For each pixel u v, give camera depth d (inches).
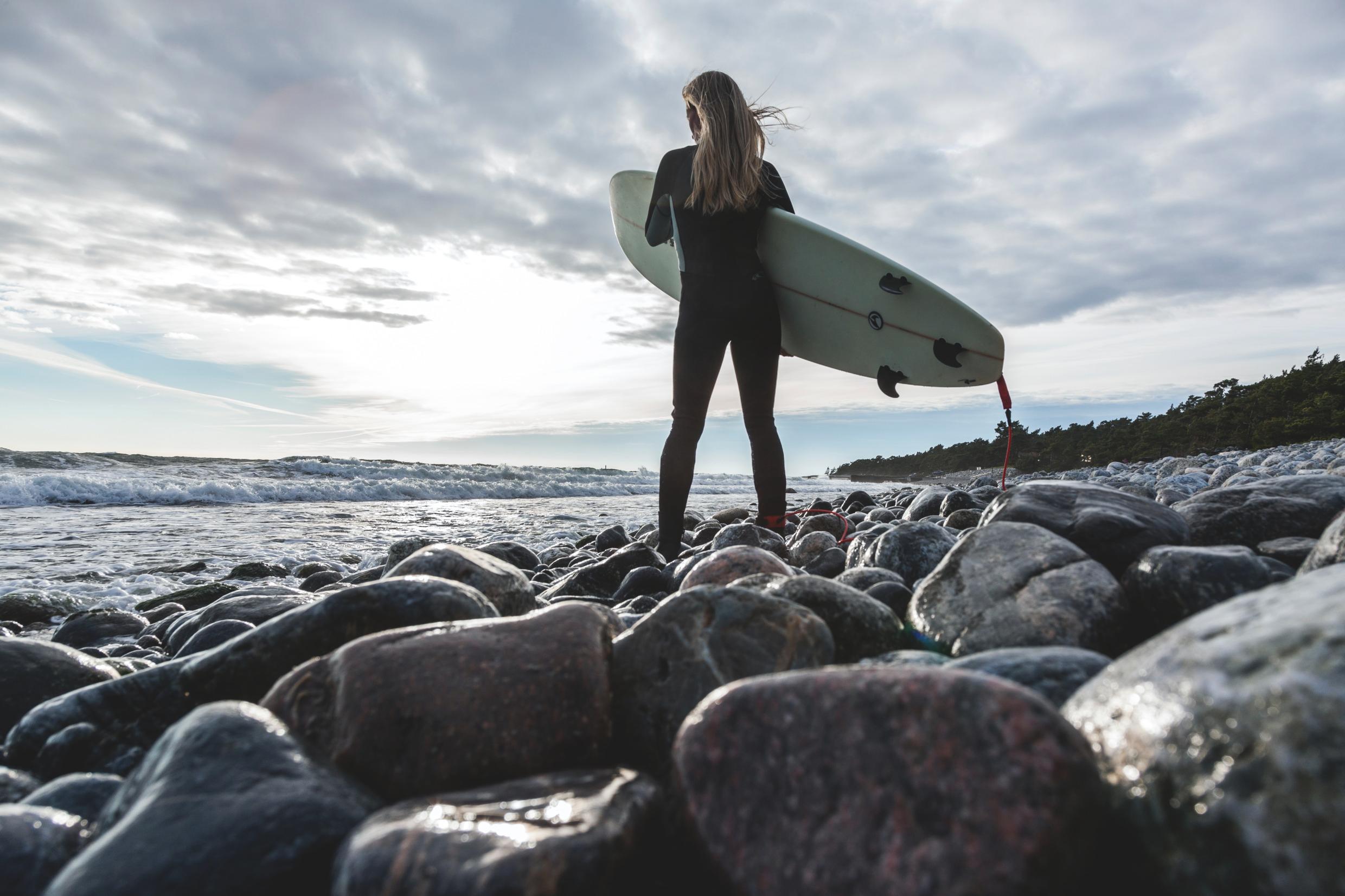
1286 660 33.5
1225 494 96.3
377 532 365.4
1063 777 32.7
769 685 40.3
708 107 134.8
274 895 37.6
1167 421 1239.5
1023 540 76.5
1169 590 65.7
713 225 138.3
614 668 56.7
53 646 79.0
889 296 157.9
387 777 47.6
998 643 64.9
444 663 51.8
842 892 33.0
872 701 37.4
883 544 109.0
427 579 70.9
